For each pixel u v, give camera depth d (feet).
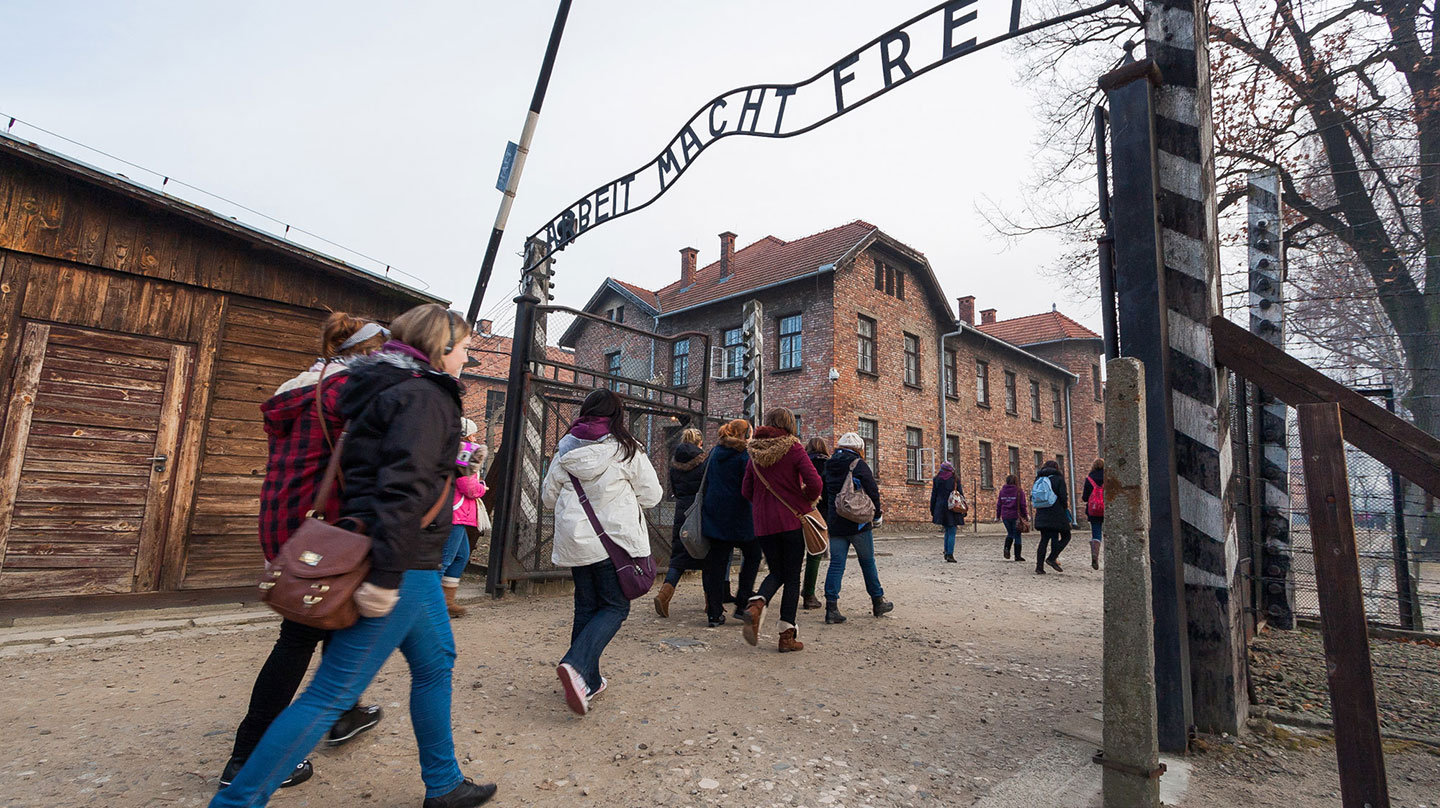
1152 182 10.58
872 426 63.26
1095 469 31.83
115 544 18.51
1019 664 14.53
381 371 6.44
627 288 80.74
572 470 10.96
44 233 17.67
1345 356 25.44
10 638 14.39
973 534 69.67
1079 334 100.12
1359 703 6.64
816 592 23.85
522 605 20.08
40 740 9.11
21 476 17.29
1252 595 17.40
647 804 7.82
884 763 9.21
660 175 19.88
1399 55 31.99
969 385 78.69
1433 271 30.19
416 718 7.33
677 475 18.88
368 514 5.96
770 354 64.75
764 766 8.95
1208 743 9.71
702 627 17.47
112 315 18.83
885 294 67.05
